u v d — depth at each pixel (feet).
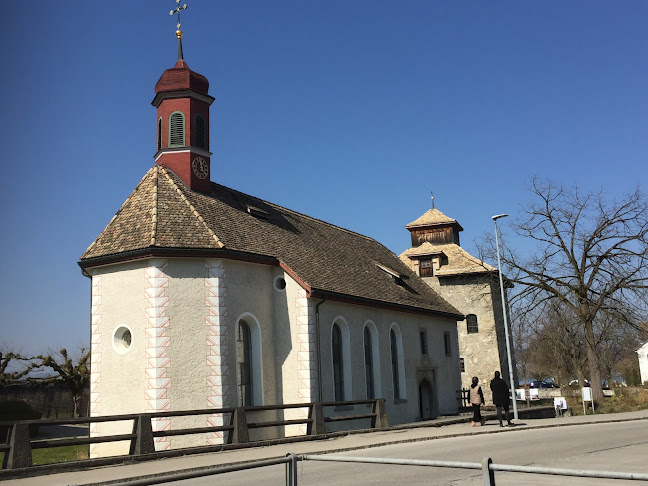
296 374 75.97
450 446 58.59
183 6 87.76
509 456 49.26
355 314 88.79
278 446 59.88
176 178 81.76
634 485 37.14
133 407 66.80
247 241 78.69
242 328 74.64
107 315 70.54
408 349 104.06
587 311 123.95
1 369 124.36
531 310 123.24
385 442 62.49
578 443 58.08
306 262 86.07
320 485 38.37
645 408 114.32
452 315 121.19
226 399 68.64
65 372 128.47
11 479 42.47
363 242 127.03
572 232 123.54
